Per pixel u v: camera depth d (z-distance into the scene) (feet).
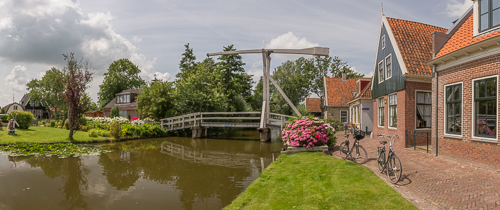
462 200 15.47
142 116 89.20
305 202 16.26
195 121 70.69
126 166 32.58
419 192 17.51
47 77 137.28
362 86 71.87
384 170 23.18
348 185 19.12
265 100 62.03
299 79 147.33
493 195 15.52
